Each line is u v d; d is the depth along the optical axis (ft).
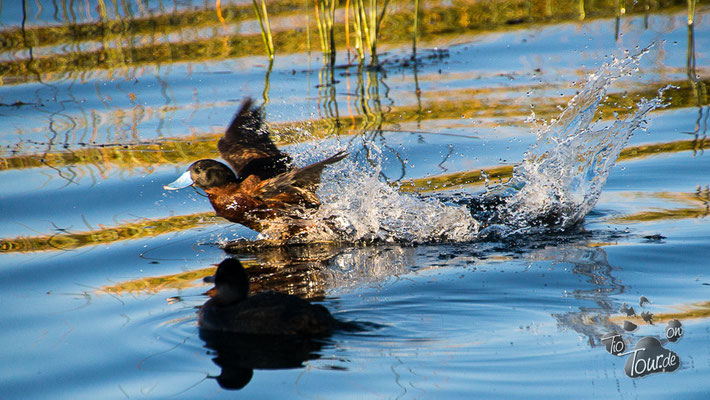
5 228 37.76
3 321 27.50
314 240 36.91
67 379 23.15
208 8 83.05
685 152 45.34
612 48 65.87
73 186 43.21
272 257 34.40
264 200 36.35
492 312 26.43
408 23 79.15
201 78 63.46
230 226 38.81
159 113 55.62
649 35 68.80
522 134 48.78
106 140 50.49
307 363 22.97
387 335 24.72
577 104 44.32
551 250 32.83
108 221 38.91
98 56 69.46
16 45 71.97
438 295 28.12
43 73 65.57
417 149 46.98
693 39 67.36
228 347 24.30
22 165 46.52
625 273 29.50
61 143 50.14
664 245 32.22
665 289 27.66
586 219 36.63
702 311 25.53
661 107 53.52
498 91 57.77
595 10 79.36
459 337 24.52
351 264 32.86
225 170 37.14
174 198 42.27
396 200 38.34
